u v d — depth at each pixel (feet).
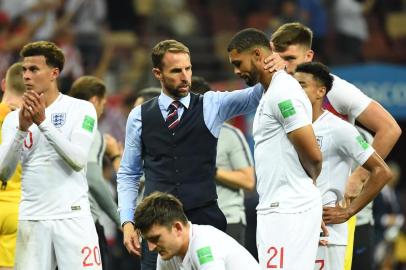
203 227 76.95
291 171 79.05
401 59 225.15
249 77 81.25
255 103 86.58
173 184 87.10
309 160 78.59
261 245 79.71
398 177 200.54
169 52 86.02
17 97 98.12
